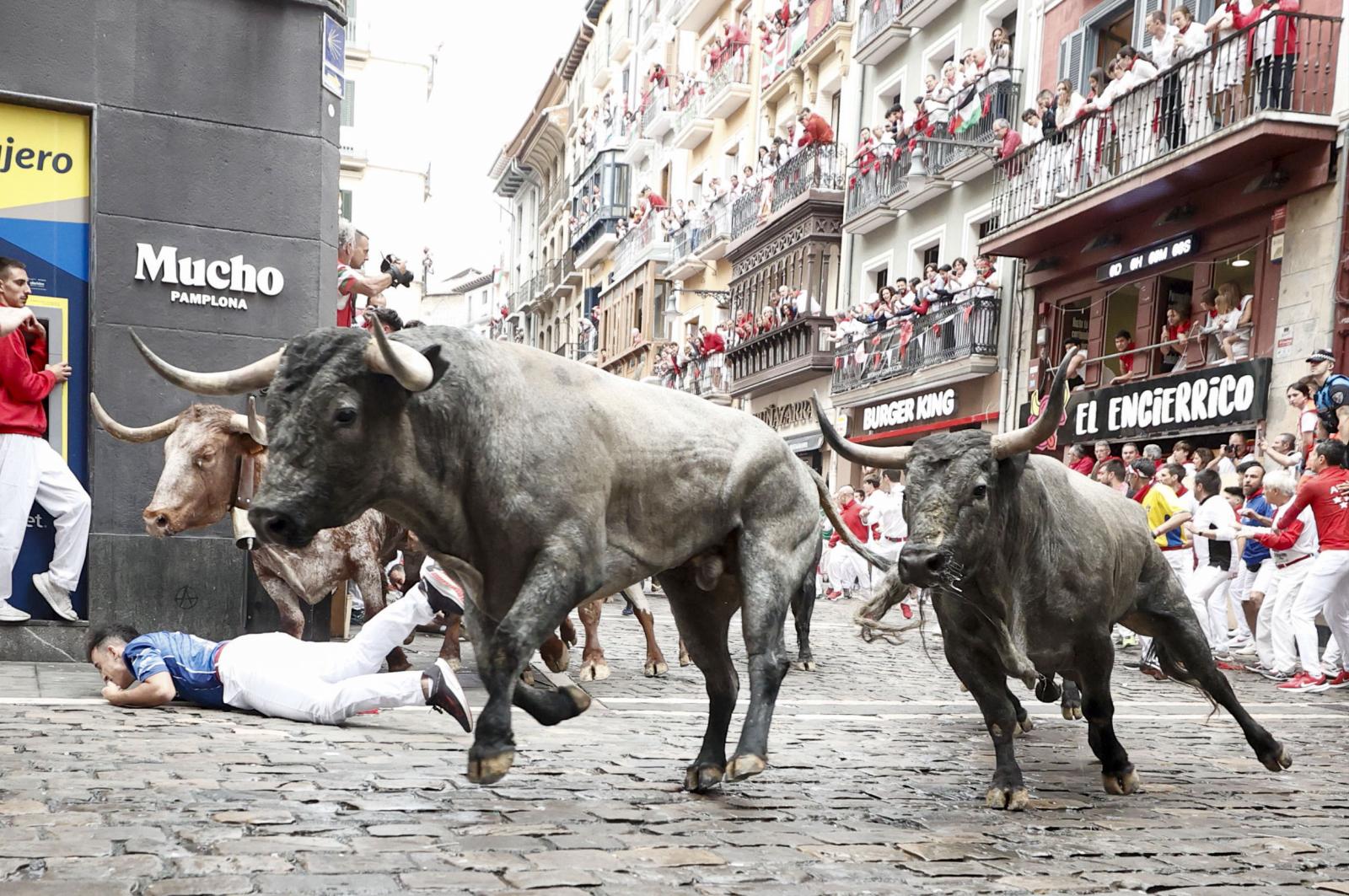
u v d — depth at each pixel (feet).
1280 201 59.06
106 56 32.14
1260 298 60.29
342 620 36.09
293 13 34.30
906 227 96.37
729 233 125.49
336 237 36.01
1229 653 44.75
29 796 14.98
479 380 15.33
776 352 111.86
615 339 166.30
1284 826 17.57
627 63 177.37
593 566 15.89
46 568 30.99
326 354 14.60
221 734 20.39
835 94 113.50
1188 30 62.49
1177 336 65.10
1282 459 43.45
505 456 15.31
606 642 43.52
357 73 176.24
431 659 34.47
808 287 106.11
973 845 15.11
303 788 16.20
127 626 23.57
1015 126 83.35
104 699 23.94
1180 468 44.55
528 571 15.66
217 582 32.68
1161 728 27.73
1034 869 14.08
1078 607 18.74
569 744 21.65
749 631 17.30
